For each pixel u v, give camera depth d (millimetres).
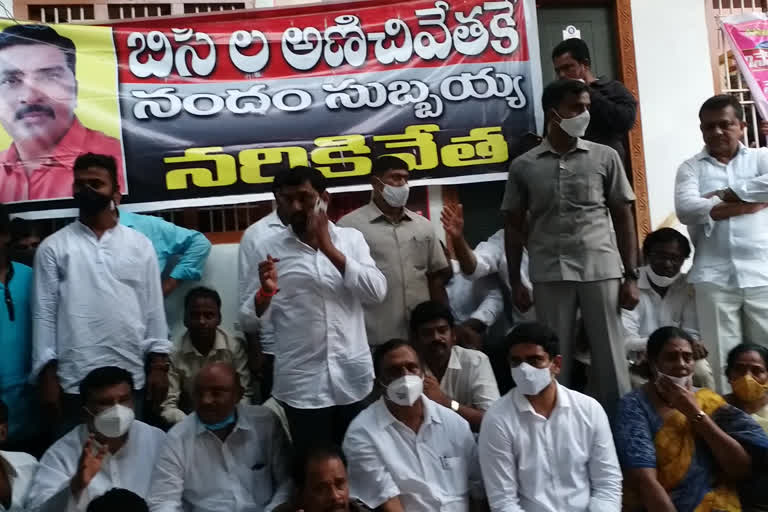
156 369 4531
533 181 4746
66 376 4410
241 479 4184
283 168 5609
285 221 4770
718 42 6371
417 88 5758
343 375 4195
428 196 5930
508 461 4059
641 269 5312
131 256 4562
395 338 4367
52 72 5461
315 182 4195
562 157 4707
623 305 4719
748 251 4988
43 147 5414
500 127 5805
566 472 4062
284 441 4336
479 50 5828
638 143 6176
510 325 5562
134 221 5238
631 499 4254
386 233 4891
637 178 6160
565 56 5398
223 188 5559
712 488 4227
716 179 5125
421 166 5723
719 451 4156
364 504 4074
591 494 4098
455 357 4691
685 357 4223
